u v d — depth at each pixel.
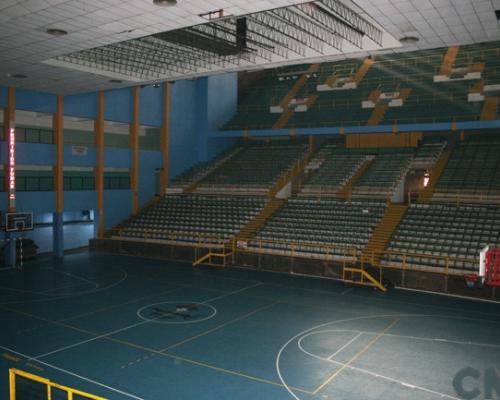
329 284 21.34
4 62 18.94
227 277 22.61
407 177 34.97
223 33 19.86
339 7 16.12
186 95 35.38
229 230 27.78
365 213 26.80
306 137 39.03
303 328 15.29
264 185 32.44
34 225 28.53
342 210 27.58
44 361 12.55
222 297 18.98
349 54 18.22
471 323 15.88
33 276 22.42
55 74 21.16
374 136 35.34
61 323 15.59
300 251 24.59
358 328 15.30
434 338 14.41
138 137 31.75
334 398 10.64
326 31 18.12
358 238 24.48
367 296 19.33
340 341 14.13
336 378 11.65
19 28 14.63
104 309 17.19
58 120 27.02
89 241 29.61
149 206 32.44
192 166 35.94
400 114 33.97
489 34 15.12
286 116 37.62
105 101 29.59
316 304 18.08
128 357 12.87
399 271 20.84
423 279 20.33
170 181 34.12
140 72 22.81
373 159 33.91
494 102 32.66
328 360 12.73
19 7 12.88
